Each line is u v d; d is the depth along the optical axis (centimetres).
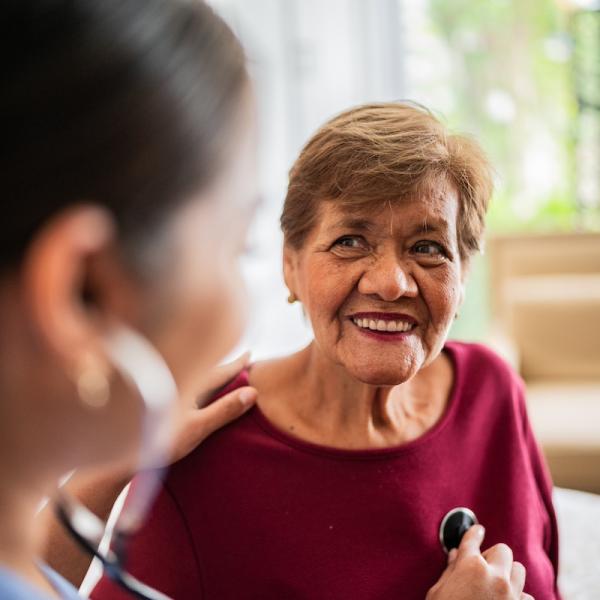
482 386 99
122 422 37
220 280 41
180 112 36
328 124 85
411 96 409
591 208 396
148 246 36
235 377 95
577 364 274
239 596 86
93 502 81
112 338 35
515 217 404
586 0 383
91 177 34
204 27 39
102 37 35
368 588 86
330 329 84
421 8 405
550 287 288
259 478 87
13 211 33
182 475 87
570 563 142
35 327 33
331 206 83
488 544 94
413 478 90
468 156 84
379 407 90
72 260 33
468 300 379
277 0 364
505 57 401
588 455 215
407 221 81
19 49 34
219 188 39
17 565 41
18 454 37
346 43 389
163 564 87
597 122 390
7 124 33
